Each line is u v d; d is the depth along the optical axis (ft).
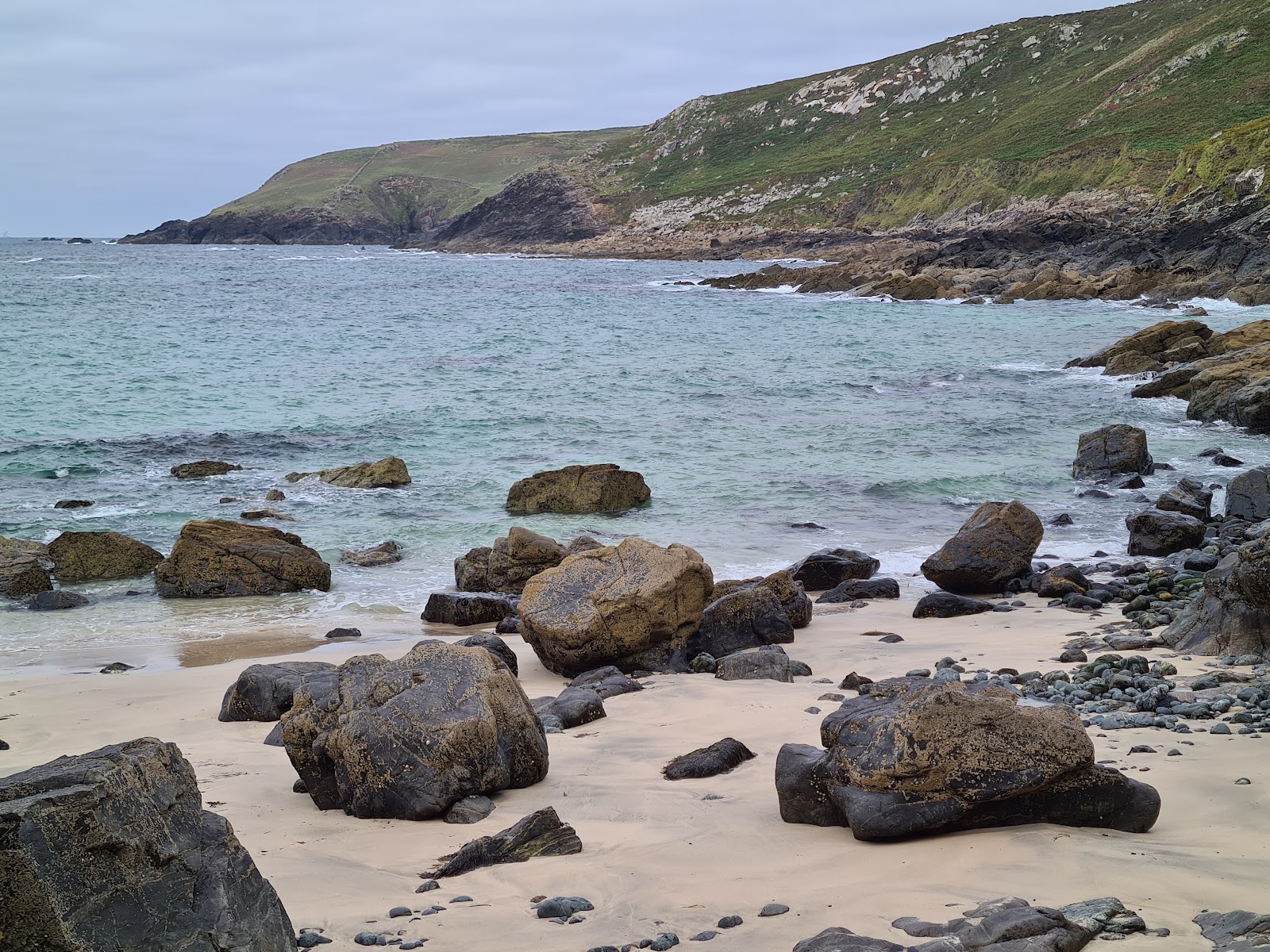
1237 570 34.96
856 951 14.70
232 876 15.39
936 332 177.27
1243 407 92.58
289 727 25.90
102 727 33.37
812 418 100.68
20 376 123.13
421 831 23.38
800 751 22.74
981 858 18.72
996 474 77.87
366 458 85.71
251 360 141.28
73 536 59.11
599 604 40.16
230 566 55.77
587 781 26.12
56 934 13.43
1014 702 21.27
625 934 16.76
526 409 105.60
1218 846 18.84
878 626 45.01
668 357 146.61
